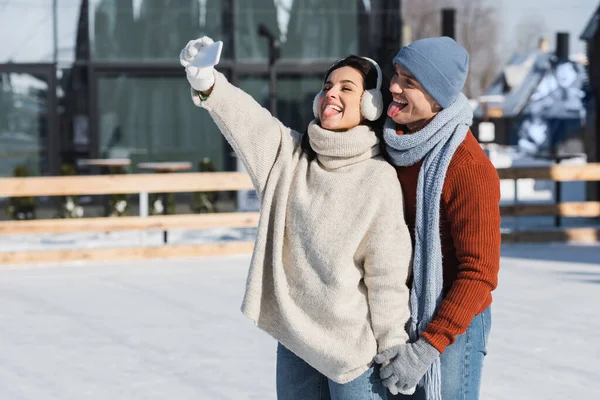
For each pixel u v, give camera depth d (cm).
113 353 712
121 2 1939
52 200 1845
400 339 326
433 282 323
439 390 324
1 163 1912
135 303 920
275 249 336
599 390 605
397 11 2005
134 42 1945
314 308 332
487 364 669
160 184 1220
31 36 1916
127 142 1953
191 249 1239
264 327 349
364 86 342
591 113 1670
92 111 1934
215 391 604
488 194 318
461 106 329
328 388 358
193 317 845
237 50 1975
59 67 1925
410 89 330
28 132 1923
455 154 323
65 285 1035
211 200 1717
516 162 2223
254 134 347
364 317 332
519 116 3212
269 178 345
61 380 639
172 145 1967
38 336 776
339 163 339
